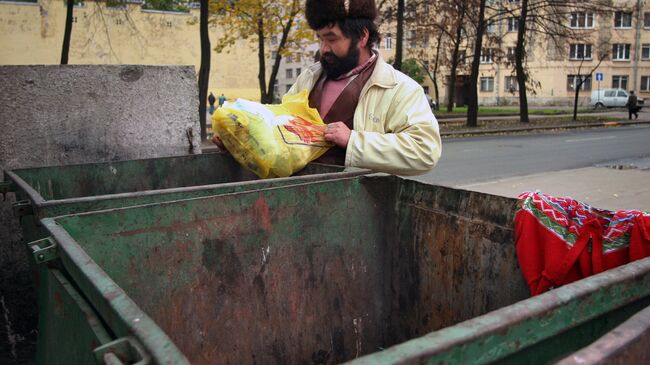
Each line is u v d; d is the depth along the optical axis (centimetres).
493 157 1267
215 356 197
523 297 190
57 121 334
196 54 3269
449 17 2567
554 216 180
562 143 1616
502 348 93
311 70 278
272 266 208
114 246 174
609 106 4219
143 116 357
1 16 2708
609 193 778
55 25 2817
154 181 293
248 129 241
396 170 238
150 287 181
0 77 318
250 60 3522
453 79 3675
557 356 107
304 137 246
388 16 2148
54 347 146
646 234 162
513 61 2602
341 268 226
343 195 223
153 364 86
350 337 231
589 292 107
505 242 195
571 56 4631
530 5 2388
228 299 199
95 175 279
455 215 212
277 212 207
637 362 96
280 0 1819
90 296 117
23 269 316
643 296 120
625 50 4619
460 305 212
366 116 250
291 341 215
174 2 3247
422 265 227
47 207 175
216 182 307
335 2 234
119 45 2991
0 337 285
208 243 192
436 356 84
